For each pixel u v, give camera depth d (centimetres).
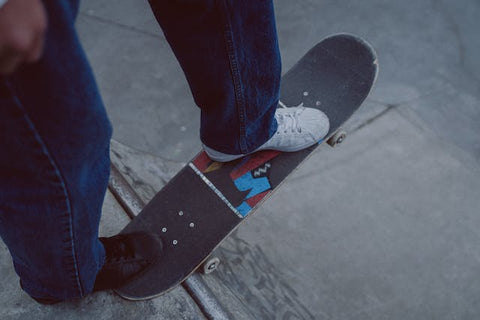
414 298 271
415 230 295
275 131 186
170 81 358
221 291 232
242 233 285
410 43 385
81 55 79
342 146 327
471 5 412
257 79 152
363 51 237
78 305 169
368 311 265
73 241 116
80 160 95
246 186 201
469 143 334
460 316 267
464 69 373
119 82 354
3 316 165
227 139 170
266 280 267
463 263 284
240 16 132
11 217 104
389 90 358
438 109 350
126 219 201
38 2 63
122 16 395
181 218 194
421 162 322
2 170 91
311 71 235
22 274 136
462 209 304
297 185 308
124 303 172
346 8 407
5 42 61
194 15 127
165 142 325
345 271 278
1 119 77
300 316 256
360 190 308
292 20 397
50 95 78
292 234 289
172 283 177
